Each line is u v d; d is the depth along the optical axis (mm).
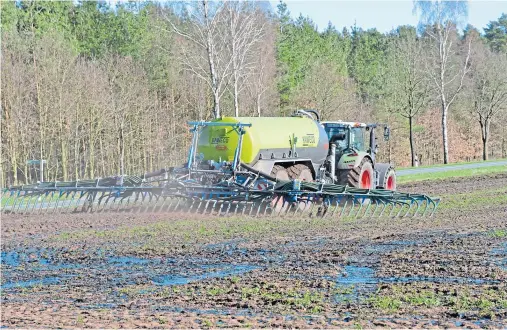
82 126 63219
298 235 24828
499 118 106688
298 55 99125
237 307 14664
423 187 47375
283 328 12766
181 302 15297
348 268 18750
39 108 56969
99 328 12820
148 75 79938
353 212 30812
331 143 35000
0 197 33906
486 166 66562
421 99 85000
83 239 25094
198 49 64562
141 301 15555
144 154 70688
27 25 72750
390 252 21000
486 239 23031
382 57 130000
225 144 29969
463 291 15523
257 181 28438
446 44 86000
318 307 14344
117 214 30969
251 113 77938
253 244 23109
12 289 17500
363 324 12961
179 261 20609
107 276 18797
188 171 29453
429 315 13617
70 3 87500
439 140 110625
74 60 65000
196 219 29109
